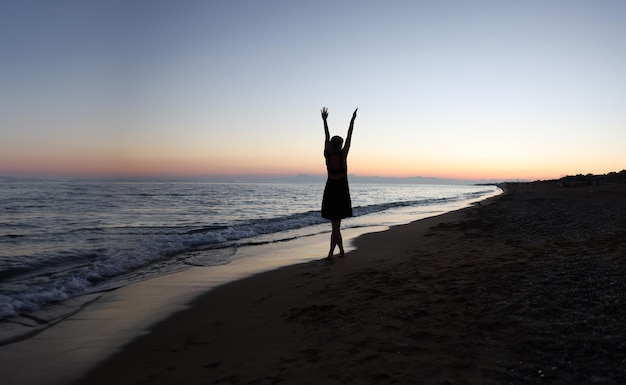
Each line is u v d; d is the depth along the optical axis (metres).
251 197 43.31
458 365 2.66
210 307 4.83
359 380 2.57
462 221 13.27
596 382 2.28
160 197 40.50
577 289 4.04
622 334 2.88
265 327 3.88
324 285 5.37
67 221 17.73
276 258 8.21
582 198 24.73
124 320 4.44
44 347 3.67
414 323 3.54
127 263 7.71
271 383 2.65
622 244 6.41
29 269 7.72
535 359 2.64
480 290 4.36
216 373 2.92
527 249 6.88
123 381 2.93
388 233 11.34
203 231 13.96
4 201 31.28
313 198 42.16
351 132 7.19
